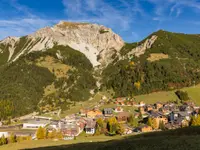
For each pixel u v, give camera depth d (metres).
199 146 61.19
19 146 117.69
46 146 107.06
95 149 77.50
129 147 70.12
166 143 67.31
